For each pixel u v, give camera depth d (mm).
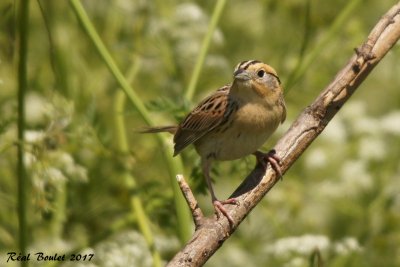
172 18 13914
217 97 9836
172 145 10500
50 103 10555
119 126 11781
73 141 11016
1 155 12023
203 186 10344
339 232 13180
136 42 13531
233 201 8055
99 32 15172
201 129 9867
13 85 13836
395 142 14086
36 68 14383
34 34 14594
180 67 13812
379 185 13406
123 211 12641
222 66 13727
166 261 11375
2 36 10844
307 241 10945
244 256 12672
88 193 12734
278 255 11352
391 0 16141
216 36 13836
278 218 12961
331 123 14188
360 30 13797
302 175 13945
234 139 9797
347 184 13172
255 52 15484
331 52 14086
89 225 12609
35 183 9992
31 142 10023
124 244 10867
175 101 11430
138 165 12844
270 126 9805
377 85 16375
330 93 8492
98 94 14133
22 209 9672
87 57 14703
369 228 12938
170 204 11344
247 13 15797
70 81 13836
